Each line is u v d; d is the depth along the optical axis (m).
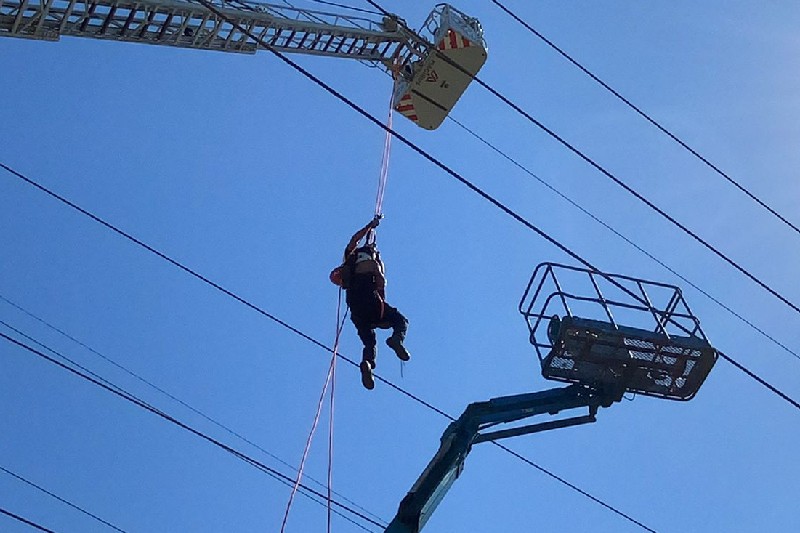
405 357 17.03
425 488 15.49
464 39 25.06
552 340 17.02
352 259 17.47
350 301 17.23
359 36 25.28
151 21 22.12
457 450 15.80
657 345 16.75
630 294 15.34
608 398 16.77
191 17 22.56
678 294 17.42
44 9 20.48
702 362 16.88
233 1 23.23
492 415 16.12
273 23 23.89
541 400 16.47
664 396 17.27
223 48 23.98
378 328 17.39
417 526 15.18
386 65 26.22
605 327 16.69
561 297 17.06
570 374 16.81
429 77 25.67
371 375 16.88
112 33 22.02
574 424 16.56
